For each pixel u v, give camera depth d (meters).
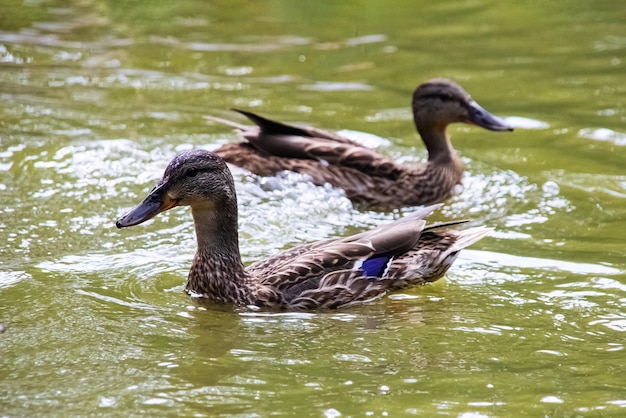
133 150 16.33
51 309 11.38
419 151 17.20
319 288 11.76
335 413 9.19
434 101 16.28
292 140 15.96
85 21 23.88
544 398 9.54
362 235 12.40
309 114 18.62
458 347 10.68
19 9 24.44
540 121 18.48
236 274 11.83
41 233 13.52
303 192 15.34
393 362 10.30
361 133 17.81
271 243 13.63
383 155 16.94
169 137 17.00
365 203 15.48
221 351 10.49
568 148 17.27
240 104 19.02
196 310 11.57
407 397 9.52
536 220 14.54
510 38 23.34
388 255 12.20
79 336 10.72
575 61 21.70
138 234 13.69
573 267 12.82
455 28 24.11
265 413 9.19
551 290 12.16
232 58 21.77
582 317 11.43
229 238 11.85
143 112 18.27
